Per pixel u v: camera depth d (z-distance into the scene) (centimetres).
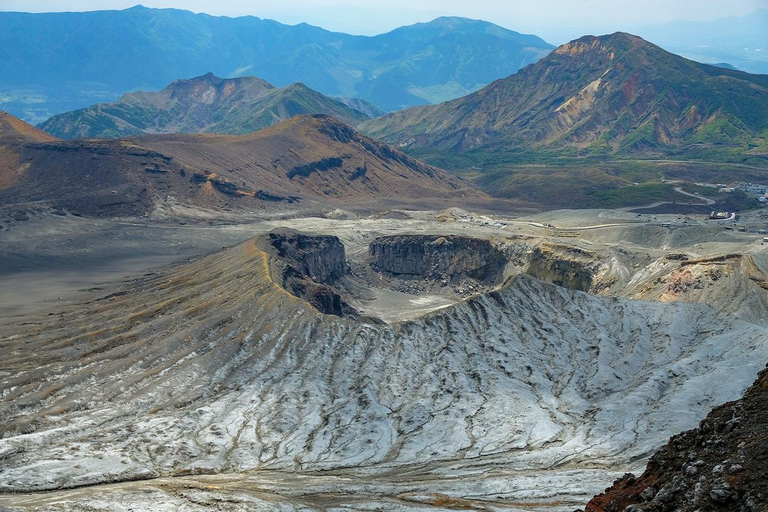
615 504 5103
